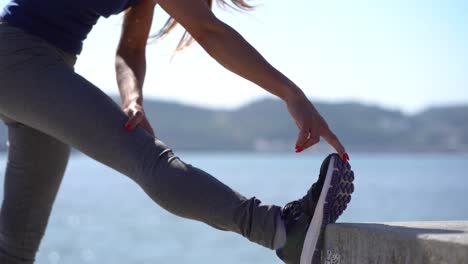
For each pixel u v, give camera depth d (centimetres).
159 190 231
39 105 239
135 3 286
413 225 238
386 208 3772
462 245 193
